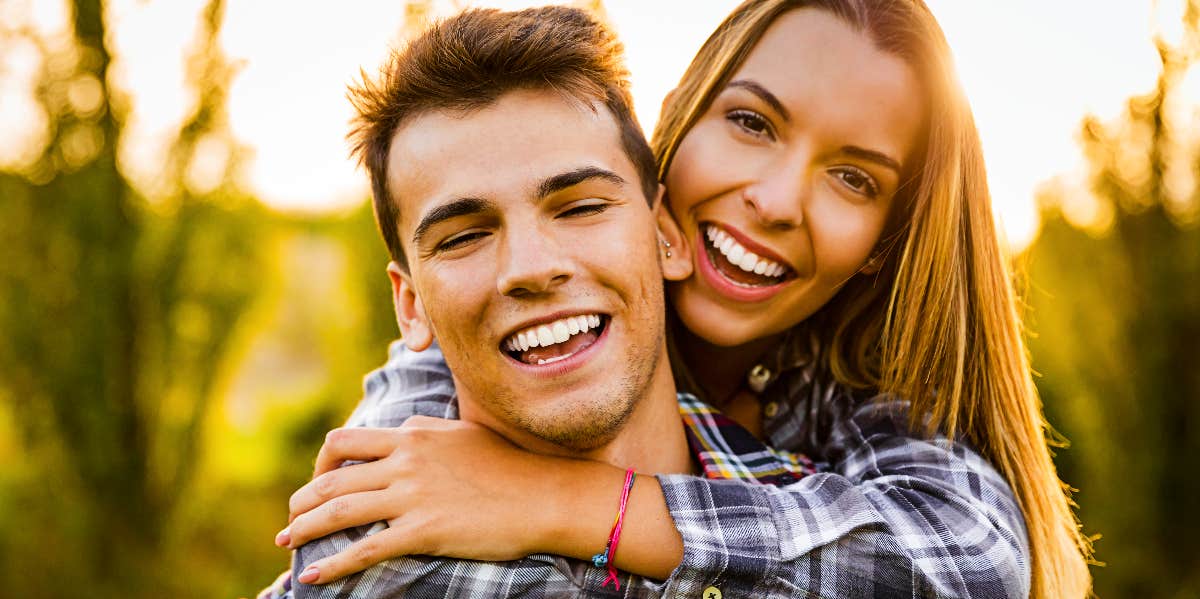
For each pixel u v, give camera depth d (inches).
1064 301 205.5
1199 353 195.8
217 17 215.8
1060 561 87.0
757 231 78.4
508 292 62.4
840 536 66.4
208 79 216.2
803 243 78.9
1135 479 197.6
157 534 220.7
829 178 79.0
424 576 63.4
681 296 83.7
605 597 64.7
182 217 217.5
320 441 302.2
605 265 64.0
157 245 217.2
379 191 71.2
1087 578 95.1
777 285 81.1
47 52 209.8
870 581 65.9
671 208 83.4
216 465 242.2
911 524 69.5
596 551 64.9
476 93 64.1
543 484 66.3
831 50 77.6
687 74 89.1
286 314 366.0
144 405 217.5
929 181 80.9
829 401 89.0
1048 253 207.6
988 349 84.5
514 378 65.0
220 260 224.1
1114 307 201.0
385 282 258.8
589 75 66.9
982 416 84.9
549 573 64.7
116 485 215.0
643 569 65.3
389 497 65.0
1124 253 200.1
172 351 219.8
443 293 64.5
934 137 80.3
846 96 76.8
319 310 339.3
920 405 80.7
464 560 64.1
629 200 66.7
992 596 68.1
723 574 64.4
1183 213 197.6
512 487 65.9
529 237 62.2
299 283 367.9
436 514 64.1
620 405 65.6
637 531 65.2
